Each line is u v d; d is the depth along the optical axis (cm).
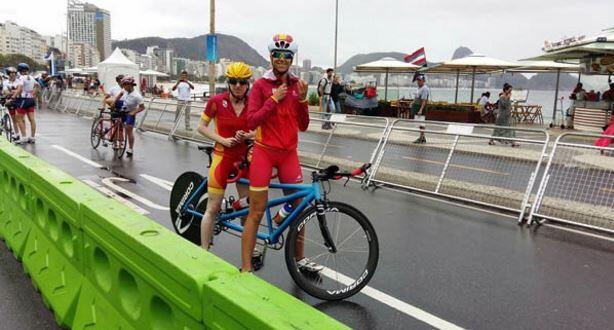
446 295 417
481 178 749
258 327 172
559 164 668
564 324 372
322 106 1795
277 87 376
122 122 1080
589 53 1708
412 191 820
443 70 2448
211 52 1816
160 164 1005
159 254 230
